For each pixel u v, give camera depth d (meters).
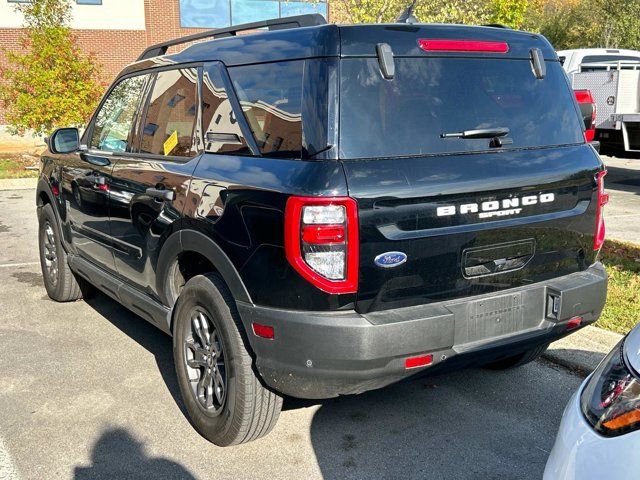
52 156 5.79
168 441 3.73
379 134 3.08
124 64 24.06
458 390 4.34
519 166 3.36
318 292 2.94
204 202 3.48
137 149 4.44
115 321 5.66
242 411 3.40
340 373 2.99
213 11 24.56
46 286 6.25
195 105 3.87
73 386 4.43
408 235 3.03
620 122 11.23
